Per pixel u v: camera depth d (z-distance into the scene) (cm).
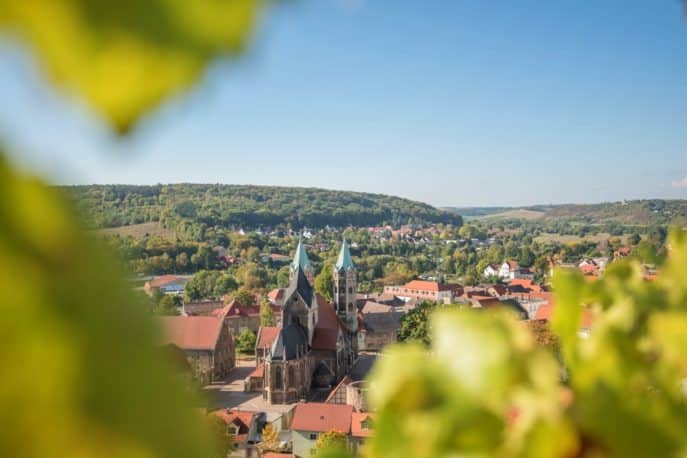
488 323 357
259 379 13500
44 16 152
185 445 176
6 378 157
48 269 156
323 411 9494
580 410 350
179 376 186
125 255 178
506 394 345
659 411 355
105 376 165
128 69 152
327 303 14262
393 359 362
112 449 166
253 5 161
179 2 157
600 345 550
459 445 346
